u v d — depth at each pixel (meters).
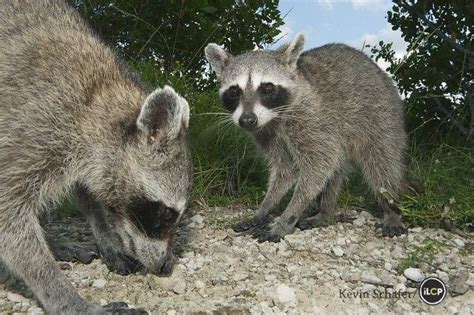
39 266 0.41
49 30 0.44
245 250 0.53
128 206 0.43
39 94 0.41
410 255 0.52
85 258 0.49
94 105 0.42
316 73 0.64
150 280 0.45
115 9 0.92
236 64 0.64
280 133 0.63
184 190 0.42
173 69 0.87
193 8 0.89
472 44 0.91
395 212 0.62
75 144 0.42
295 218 0.58
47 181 0.42
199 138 0.71
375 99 0.64
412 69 0.91
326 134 0.61
